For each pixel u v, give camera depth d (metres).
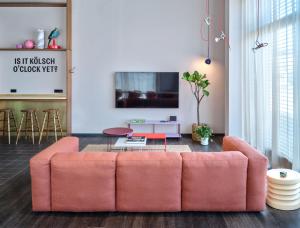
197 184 2.61
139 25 6.59
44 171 2.64
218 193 2.61
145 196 2.62
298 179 2.75
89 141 6.18
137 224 2.50
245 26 5.38
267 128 4.55
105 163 2.61
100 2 6.57
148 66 6.64
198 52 6.58
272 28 4.24
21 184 3.55
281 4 3.94
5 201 3.02
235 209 2.65
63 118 6.68
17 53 6.61
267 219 2.58
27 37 6.62
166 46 6.59
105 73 6.68
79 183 2.61
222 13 6.51
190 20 6.55
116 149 5.32
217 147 5.59
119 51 6.63
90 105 6.73
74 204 2.63
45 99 6.53
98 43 6.63
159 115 6.72
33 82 6.66
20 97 6.63
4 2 6.53
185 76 6.17
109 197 2.63
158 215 2.67
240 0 5.64
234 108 5.78
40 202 2.66
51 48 6.43
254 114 4.99
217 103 6.63
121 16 6.58
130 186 2.62
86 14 6.59
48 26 6.61
